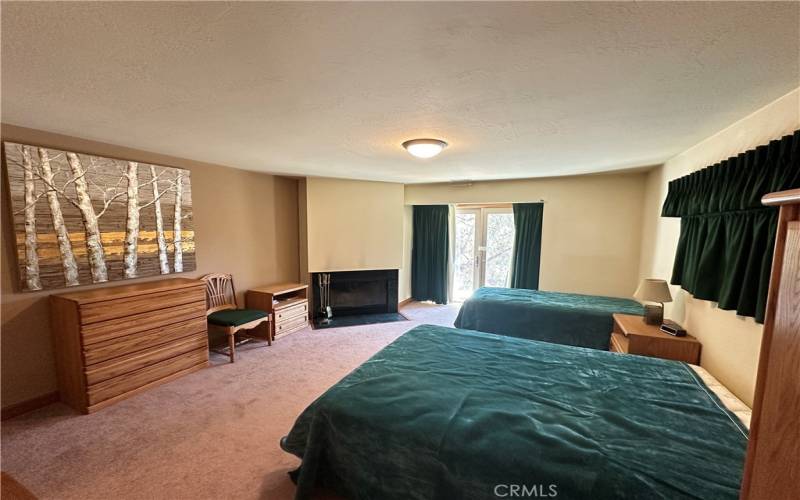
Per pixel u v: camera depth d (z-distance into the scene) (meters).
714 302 2.19
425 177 4.62
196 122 2.15
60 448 2.02
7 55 1.28
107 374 2.46
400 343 2.40
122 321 2.53
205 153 3.08
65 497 1.67
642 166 3.56
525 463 1.20
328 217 4.82
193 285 3.06
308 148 2.86
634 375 1.87
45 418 2.31
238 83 1.55
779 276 0.58
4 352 2.28
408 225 6.11
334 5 0.97
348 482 1.53
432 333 2.63
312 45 1.21
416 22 1.06
